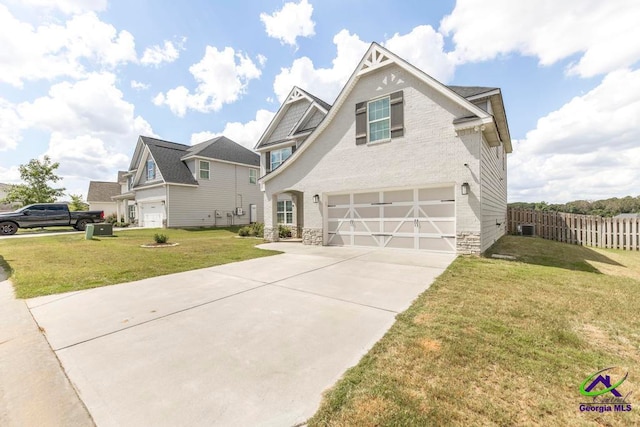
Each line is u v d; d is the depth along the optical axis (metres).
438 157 8.19
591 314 3.53
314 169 11.09
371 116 9.62
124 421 1.82
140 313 3.79
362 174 9.74
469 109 7.58
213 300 4.32
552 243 11.03
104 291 4.86
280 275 5.92
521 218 15.14
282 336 3.04
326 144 10.73
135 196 24.25
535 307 3.77
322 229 10.87
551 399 1.95
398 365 2.39
